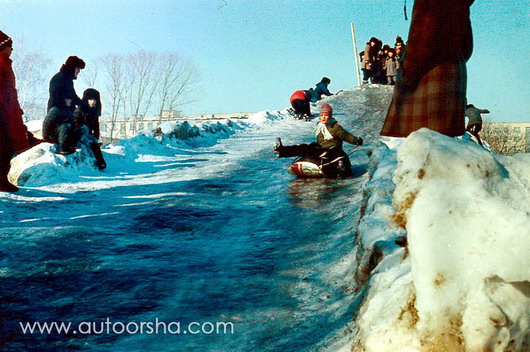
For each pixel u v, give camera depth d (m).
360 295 3.46
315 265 4.84
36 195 8.29
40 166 9.59
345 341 2.88
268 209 7.49
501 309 1.97
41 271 4.73
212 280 4.65
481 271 1.99
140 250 5.57
